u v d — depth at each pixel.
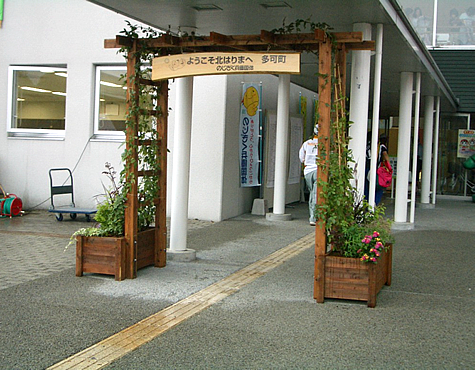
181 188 8.23
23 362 4.41
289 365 4.43
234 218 12.73
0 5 13.76
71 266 7.74
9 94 13.83
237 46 7.11
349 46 6.75
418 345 4.89
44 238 9.94
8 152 13.81
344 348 4.80
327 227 6.26
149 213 7.62
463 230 11.77
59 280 6.95
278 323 5.44
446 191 20.83
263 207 13.32
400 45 9.67
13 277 7.07
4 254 8.50
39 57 13.62
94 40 13.27
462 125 20.53
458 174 20.66
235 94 12.66
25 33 13.70
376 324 5.45
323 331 5.22
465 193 20.58
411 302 6.22
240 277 7.27
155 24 8.46
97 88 13.38
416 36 9.88
